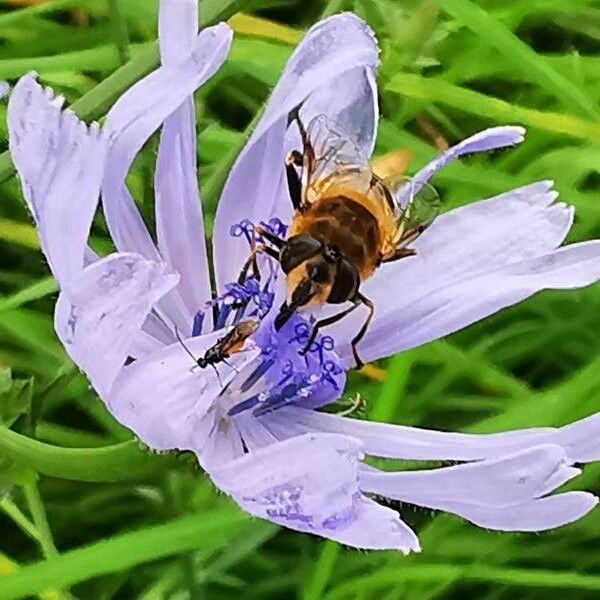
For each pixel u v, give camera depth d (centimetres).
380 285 5
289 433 5
